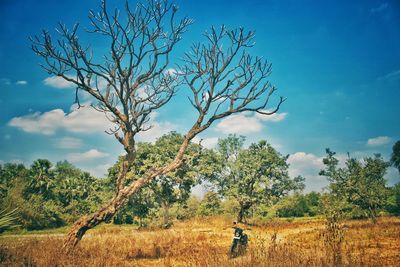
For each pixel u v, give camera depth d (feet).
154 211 134.41
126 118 48.19
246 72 51.47
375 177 87.97
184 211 173.47
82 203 185.16
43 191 179.01
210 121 51.52
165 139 149.38
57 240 46.44
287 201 171.63
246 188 163.73
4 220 30.83
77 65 46.52
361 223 84.07
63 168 270.67
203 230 100.58
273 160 165.17
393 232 61.00
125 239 61.98
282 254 28.37
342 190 87.35
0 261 32.60
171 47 51.16
